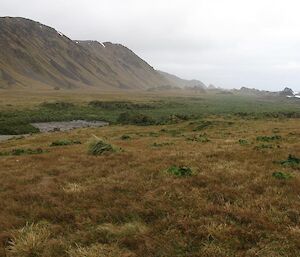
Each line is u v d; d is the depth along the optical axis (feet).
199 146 83.46
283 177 49.37
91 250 29.58
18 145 111.55
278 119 189.57
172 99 520.83
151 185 47.47
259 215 35.70
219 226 33.06
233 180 48.96
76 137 129.18
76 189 46.09
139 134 131.23
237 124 157.69
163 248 30.01
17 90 636.89
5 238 33.01
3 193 46.88
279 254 28.35
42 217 38.50
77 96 479.00
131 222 35.63
